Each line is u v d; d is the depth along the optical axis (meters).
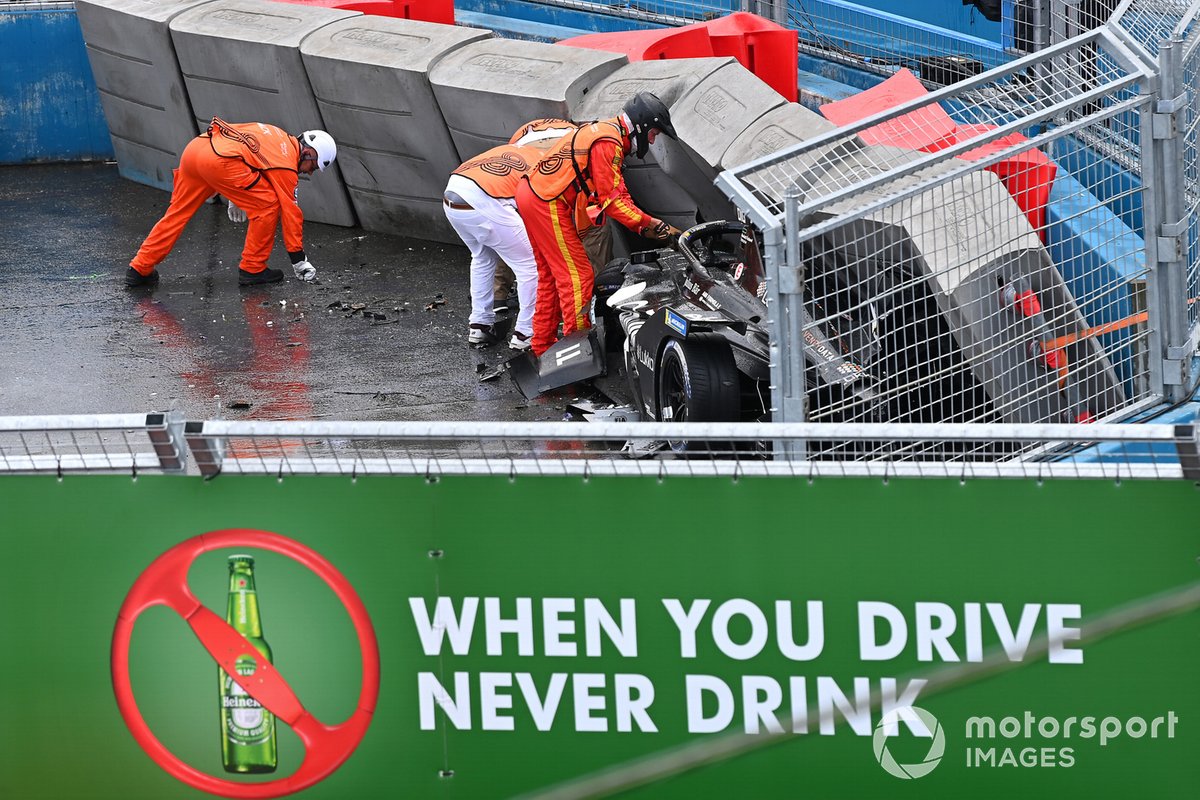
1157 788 15.09
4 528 15.95
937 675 15.15
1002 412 22.86
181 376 33.97
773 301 19.97
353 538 15.60
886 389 23.53
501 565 15.47
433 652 15.80
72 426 15.59
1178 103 20.80
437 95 40.53
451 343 35.88
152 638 16.14
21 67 54.56
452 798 16.11
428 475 15.32
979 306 22.73
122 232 46.81
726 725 15.57
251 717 16.16
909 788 15.45
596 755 15.85
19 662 16.28
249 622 15.96
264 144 39.44
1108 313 24.47
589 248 36.19
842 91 42.81
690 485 15.00
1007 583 14.85
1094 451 20.84
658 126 31.50
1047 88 28.03
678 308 27.02
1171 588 14.67
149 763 16.50
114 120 52.22
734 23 41.78
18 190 52.50
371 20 44.47
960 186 23.38
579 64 38.53
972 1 39.41
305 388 32.91
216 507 15.70
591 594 15.43
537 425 15.24
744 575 15.16
